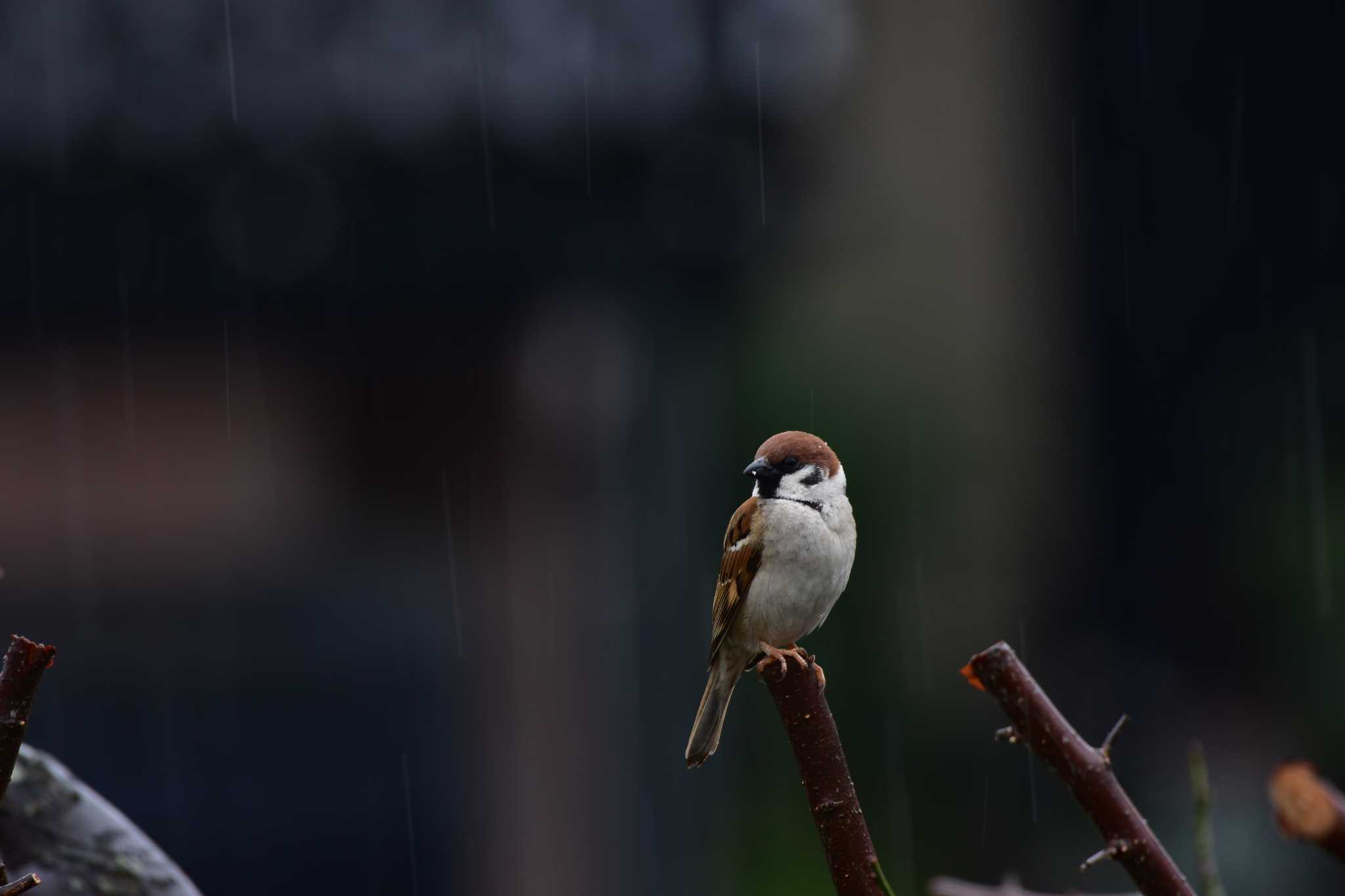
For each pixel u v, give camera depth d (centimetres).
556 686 1247
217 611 1288
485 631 1267
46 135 1121
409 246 1152
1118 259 2475
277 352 1229
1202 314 2405
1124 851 318
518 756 1261
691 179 1152
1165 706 2161
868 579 2047
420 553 1280
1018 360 2412
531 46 1166
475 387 1238
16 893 273
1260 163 2394
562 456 1219
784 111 1171
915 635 2025
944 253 2433
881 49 2500
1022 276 2464
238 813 1288
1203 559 2273
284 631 1289
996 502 2286
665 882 1252
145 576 1277
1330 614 2106
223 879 1283
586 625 1240
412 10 1184
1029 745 328
